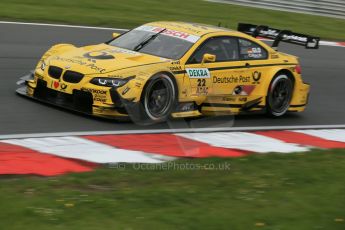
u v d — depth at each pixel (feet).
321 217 45.06
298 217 44.70
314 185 53.16
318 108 100.53
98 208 42.78
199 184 51.06
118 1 184.44
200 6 191.11
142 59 75.61
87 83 71.97
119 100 71.20
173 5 187.93
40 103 77.71
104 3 178.81
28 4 162.81
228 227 41.63
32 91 78.38
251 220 43.27
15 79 90.79
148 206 44.24
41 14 150.51
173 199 46.19
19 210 40.86
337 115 96.94
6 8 151.53
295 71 89.30
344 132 83.97
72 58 76.13
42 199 43.42
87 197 44.73
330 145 73.36
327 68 139.64
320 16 207.21
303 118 91.45
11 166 51.85
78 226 39.32
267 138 73.72
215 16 179.11
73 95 73.15
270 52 87.61
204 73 77.97
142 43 80.23
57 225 39.24
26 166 52.24
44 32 132.57
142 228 39.96
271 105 87.04
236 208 45.52
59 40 127.65
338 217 45.32
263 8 200.23
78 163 54.95
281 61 88.22
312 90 115.34
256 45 86.12
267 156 62.54
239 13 188.85
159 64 74.02
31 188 46.19
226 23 170.19
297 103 90.53
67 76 73.87
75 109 73.41
